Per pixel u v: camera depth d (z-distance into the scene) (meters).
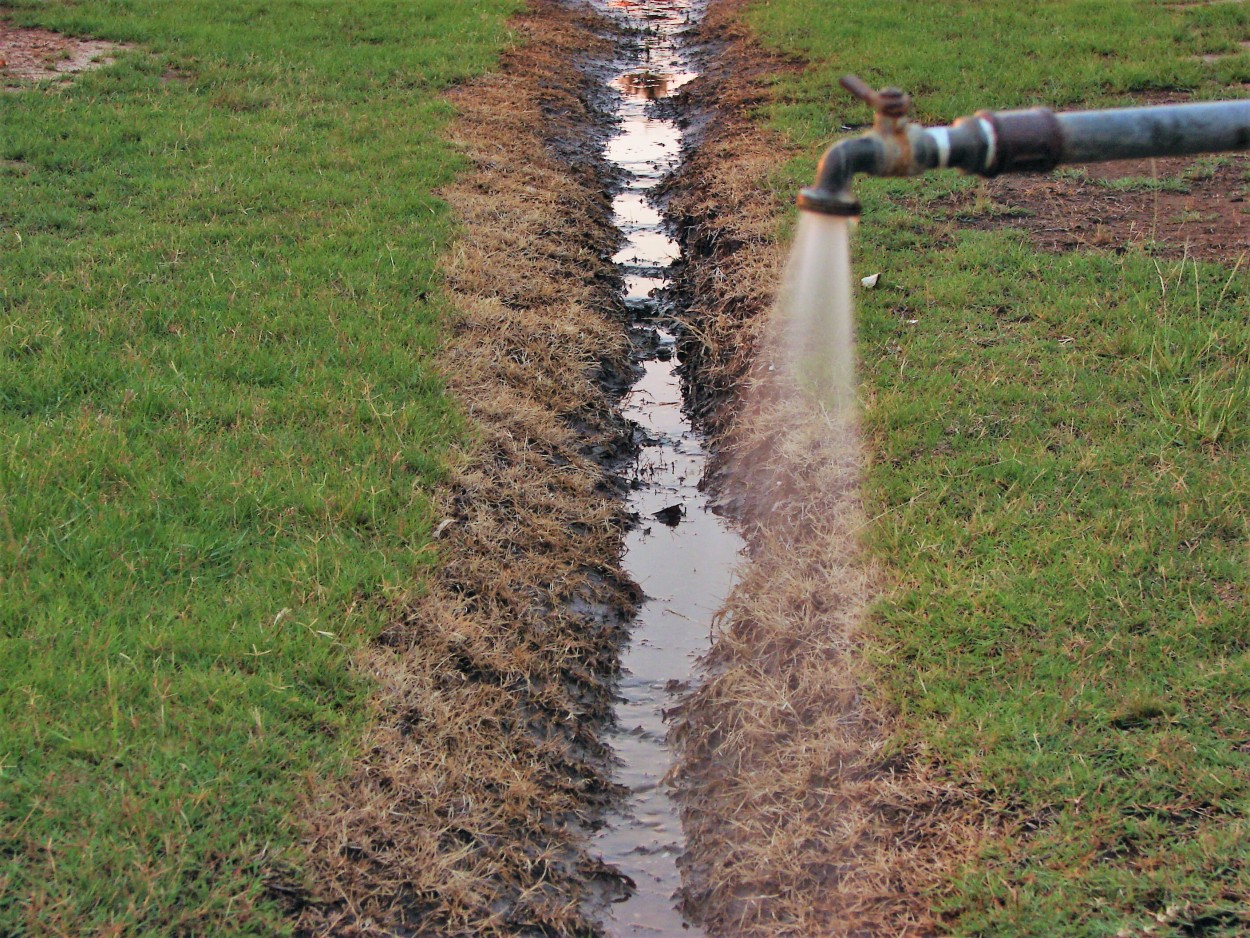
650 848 4.33
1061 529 5.07
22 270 7.15
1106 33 13.09
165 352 6.25
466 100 11.48
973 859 3.73
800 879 3.94
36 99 10.33
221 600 4.58
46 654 4.16
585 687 5.01
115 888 3.44
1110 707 4.18
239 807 3.77
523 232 8.62
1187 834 3.71
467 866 3.94
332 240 7.88
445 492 5.53
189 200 8.41
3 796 3.66
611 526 6.07
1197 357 6.20
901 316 7.14
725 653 5.16
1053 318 6.90
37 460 5.13
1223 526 5.00
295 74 11.67
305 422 5.79
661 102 13.38
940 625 4.63
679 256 9.34
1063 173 9.34
